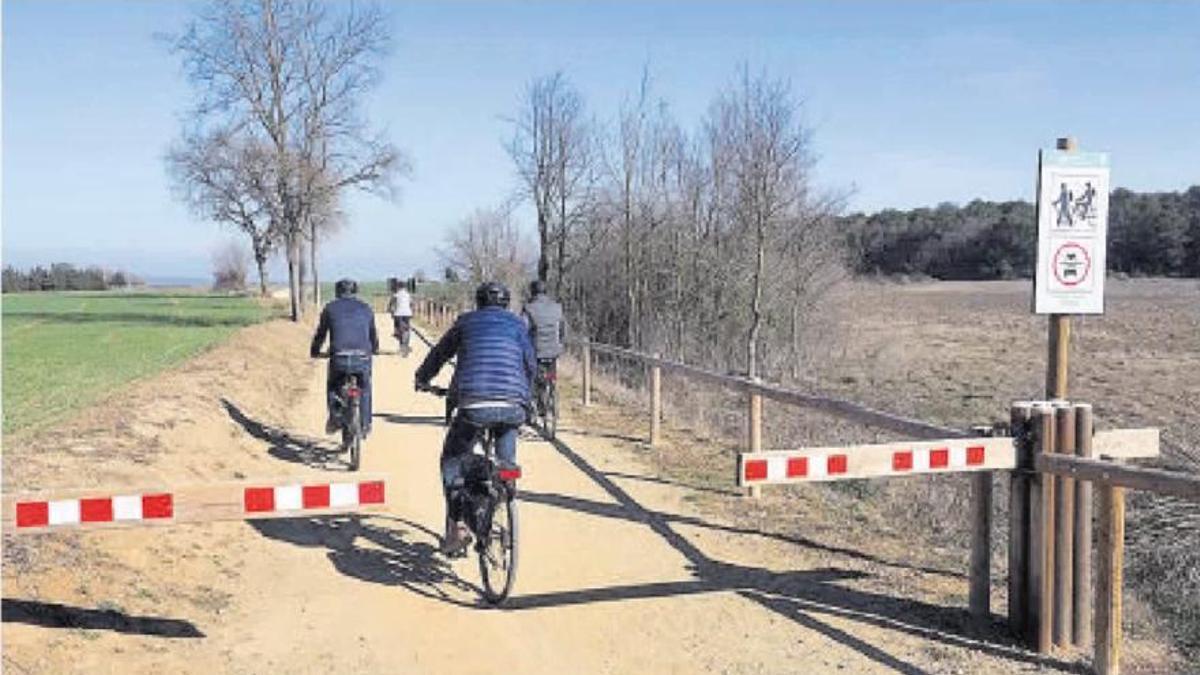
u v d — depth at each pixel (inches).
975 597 238.5
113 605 222.7
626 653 218.8
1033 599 222.2
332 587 258.1
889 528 329.4
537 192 1296.8
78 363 794.2
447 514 261.4
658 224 1189.7
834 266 1163.3
